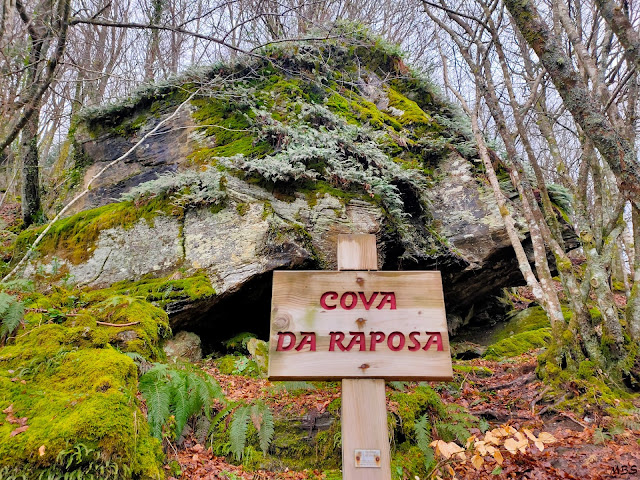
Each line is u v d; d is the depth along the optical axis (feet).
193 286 18.88
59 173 33.50
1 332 12.09
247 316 21.21
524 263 19.67
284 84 29.43
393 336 6.78
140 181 27.76
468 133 32.35
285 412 13.76
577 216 20.42
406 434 13.19
